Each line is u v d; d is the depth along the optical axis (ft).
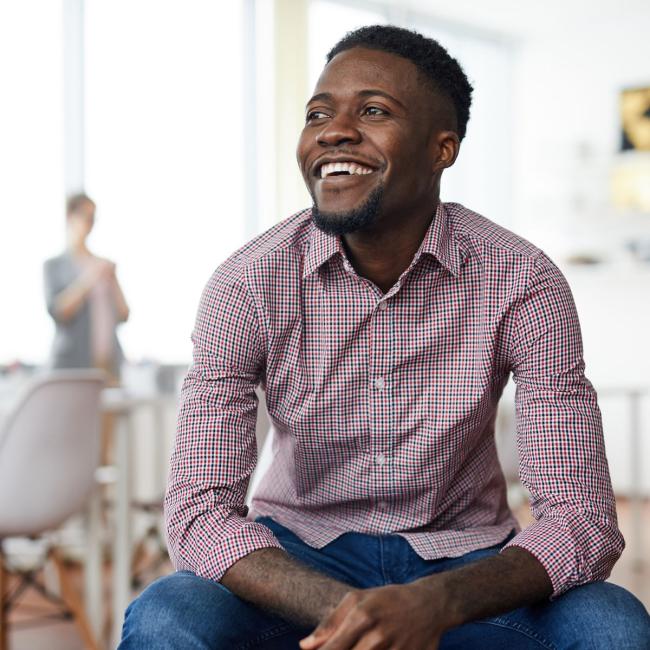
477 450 5.03
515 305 4.67
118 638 10.21
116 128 15.93
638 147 21.03
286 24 18.12
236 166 17.78
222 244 17.42
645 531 16.58
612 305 21.56
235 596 4.24
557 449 4.60
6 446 8.73
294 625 4.39
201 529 4.38
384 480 4.78
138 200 16.19
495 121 22.98
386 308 4.66
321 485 4.94
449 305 4.70
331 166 4.66
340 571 4.81
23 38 14.82
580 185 21.95
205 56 17.29
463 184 22.71
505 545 4.61
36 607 12.00
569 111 22.09
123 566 10.37
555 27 21.91
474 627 4.54
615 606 4.14
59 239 14.99
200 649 3.98
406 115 4.63
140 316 16.11
